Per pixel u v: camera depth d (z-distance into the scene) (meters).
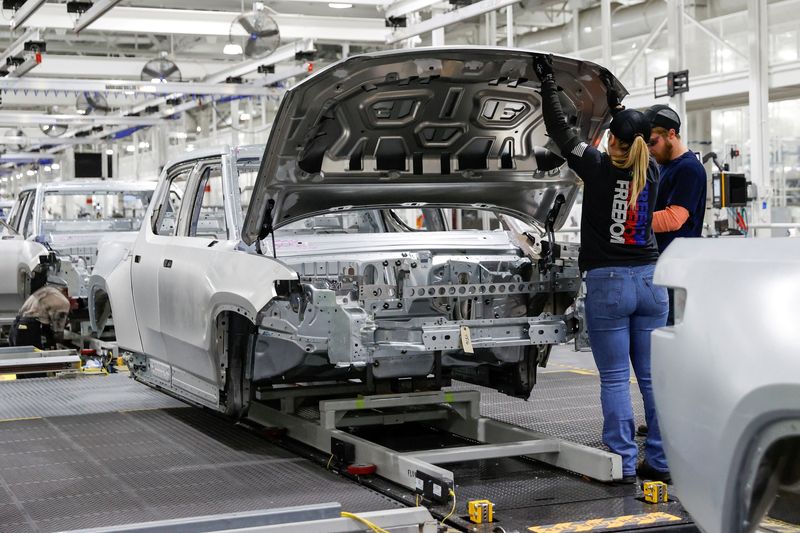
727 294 2.23
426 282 5.21
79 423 6.10
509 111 4.62
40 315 9.09
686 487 2.39
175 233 6.06
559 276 5.07
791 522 2.43
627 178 4.26
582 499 4.18
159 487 4.45
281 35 13.41
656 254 4.42
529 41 17.14
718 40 12.62
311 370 5.31
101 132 26.23
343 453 4.73
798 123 15.74
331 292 4.43
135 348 6.54
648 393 4.51
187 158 5.97
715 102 13.52
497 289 4.91
